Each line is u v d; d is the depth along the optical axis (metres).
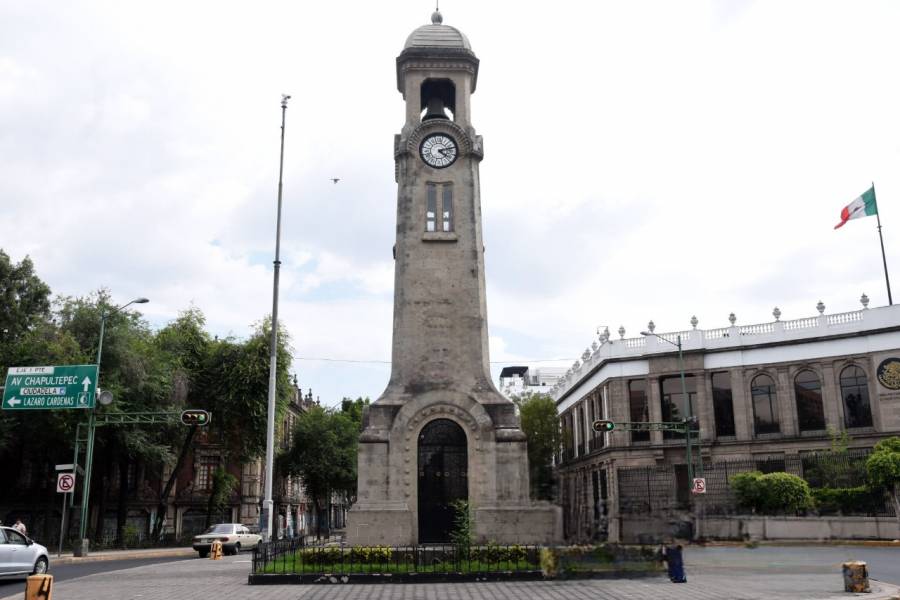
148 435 51.50
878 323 51.91
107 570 30.27
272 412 33.94
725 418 57.69
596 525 19.41
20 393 36.78
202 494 64.56
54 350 45.88
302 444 69.69
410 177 33.22
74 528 57.16
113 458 53.41
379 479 29.27
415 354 31.16
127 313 52.97
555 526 20.22
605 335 63.75
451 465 29.80
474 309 31.78
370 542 28.47
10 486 56.16
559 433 66.12
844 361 53.34
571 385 75.12
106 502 58.78
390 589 20.12
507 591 19.27
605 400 63.12
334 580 21.88
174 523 63.53
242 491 67.38
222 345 56.25
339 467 69.44
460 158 33.53
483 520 28.75
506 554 23.27
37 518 57.38
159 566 31.61
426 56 34.47
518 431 29.83
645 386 60.34
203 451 66.06
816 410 54.56
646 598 17.30
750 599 16.83
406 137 33.59
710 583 20.02
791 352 55.31
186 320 58.66
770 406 56.28
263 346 54.91
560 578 19.41
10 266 54.62
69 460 51.84
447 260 32.25
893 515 38.72
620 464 58.62
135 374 49.06
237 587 21.33
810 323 55.19
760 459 55.19
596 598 17.55
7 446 48.66
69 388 36.81
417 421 29.91
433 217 32.91
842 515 35.41
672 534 19.39
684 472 57.31
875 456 39.81
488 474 29.38
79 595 19.86
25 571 25.89
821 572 21.42
